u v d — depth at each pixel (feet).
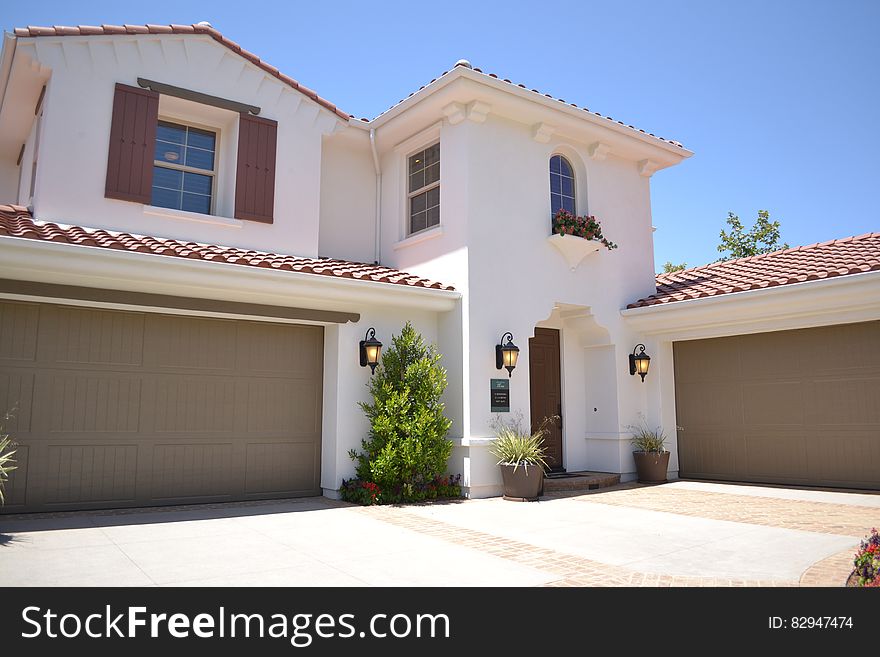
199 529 22.27
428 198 37.29
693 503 29.40
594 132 38.11
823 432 33.27
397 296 31.01
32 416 24.21
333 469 29.94
